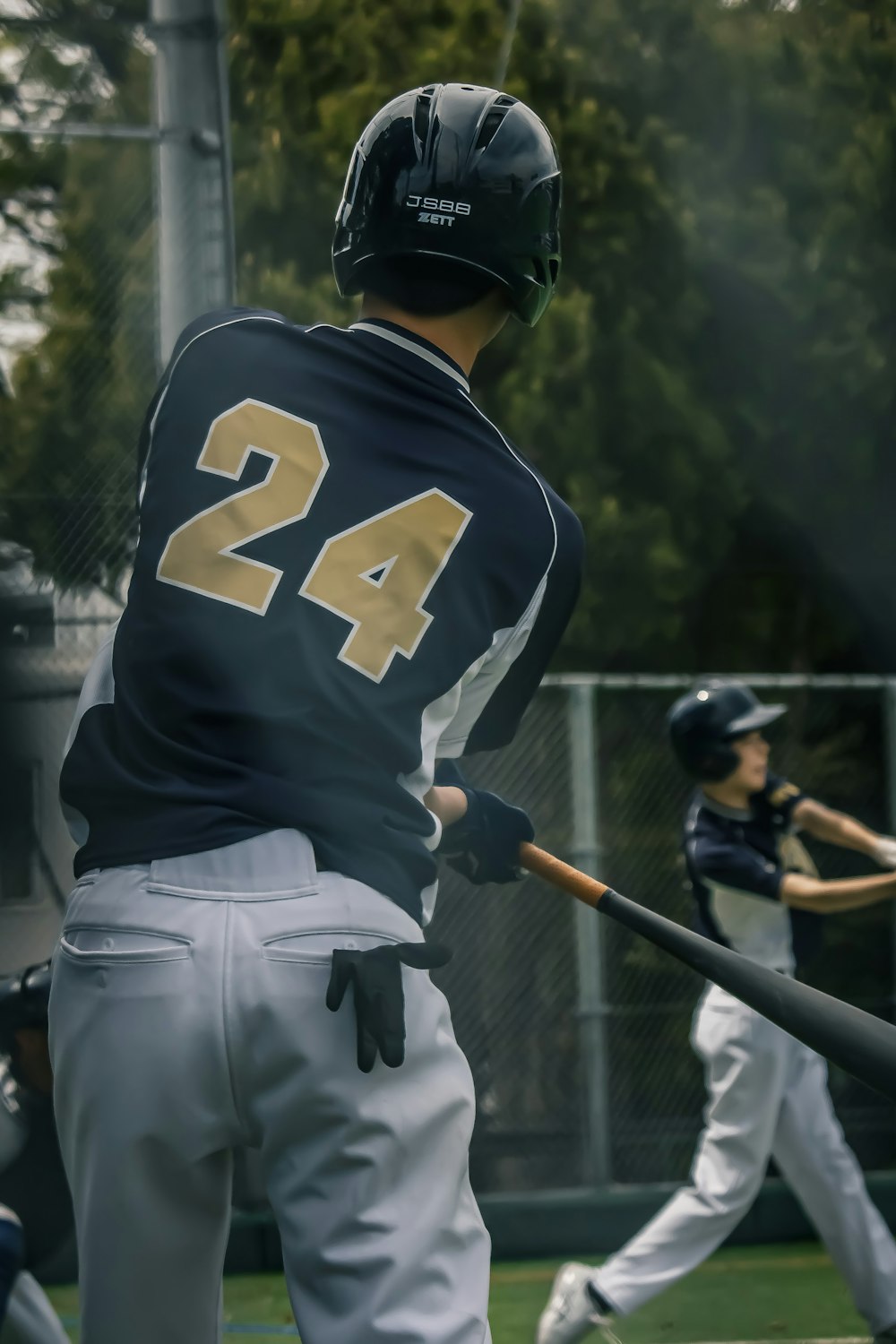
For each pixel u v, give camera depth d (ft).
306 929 8.64
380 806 9.09
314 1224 8.52
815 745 40.70
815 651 68.03
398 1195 8.60
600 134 61.67
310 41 58.29
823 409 64.90
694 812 27.71
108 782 9.17
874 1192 38.32
